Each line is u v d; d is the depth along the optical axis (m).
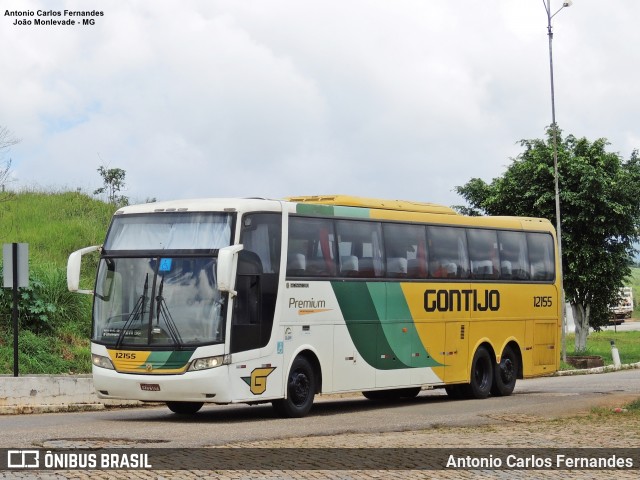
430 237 23.47
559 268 27.67
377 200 22.41
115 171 43.25
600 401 23.41
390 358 22.05
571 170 42.44
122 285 18.75
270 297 19.05
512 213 43.94
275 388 19.08
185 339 18.12
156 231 18.91
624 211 42.12
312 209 20.36
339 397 26.72
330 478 11.84
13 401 20.78
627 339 62.00
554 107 39.28
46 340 26.28
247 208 18.84
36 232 36.16
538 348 26.80
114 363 18.45
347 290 20.97
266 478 11.76
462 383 24.42
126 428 16.80
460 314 24.14
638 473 12.66
